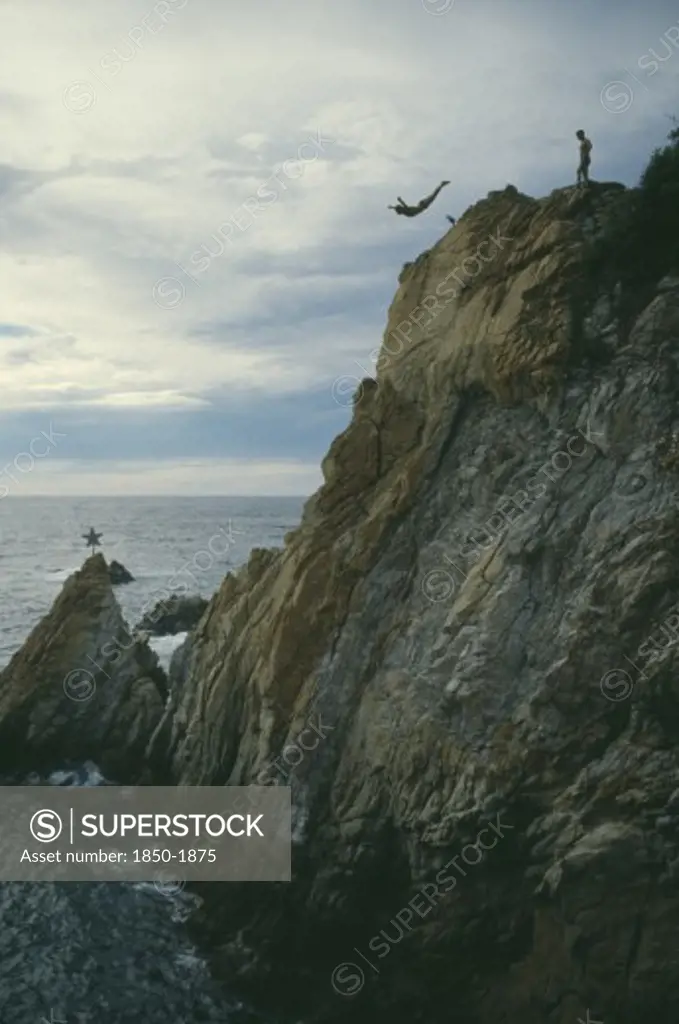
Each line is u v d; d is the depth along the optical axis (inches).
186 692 1419.8
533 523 1034.1
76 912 1172.5
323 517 1242.0
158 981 1048.2
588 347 1093.8
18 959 1084.5
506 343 1133.7
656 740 884.6
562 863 860.6
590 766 906.7
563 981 861.8
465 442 1170.6
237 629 1323.8
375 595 1136.2
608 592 947.3
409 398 1270.9
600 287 1138.7
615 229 1163.9
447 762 968.9
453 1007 928.3
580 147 1220.5
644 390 1027.9
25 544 5590.6
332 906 1004.6
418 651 1055.6
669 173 1173.7
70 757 1561.3
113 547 5457.7
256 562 1433.3
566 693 933.8
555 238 1160.2
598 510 1002.7
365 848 1003.3
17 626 2945.4
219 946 1093.8
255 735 1206.3
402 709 1022.4
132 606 3201.3
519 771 927.7
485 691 978.1
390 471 1239.5
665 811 854.5
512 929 909.2
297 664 1154.7
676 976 816.3
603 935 841.5
